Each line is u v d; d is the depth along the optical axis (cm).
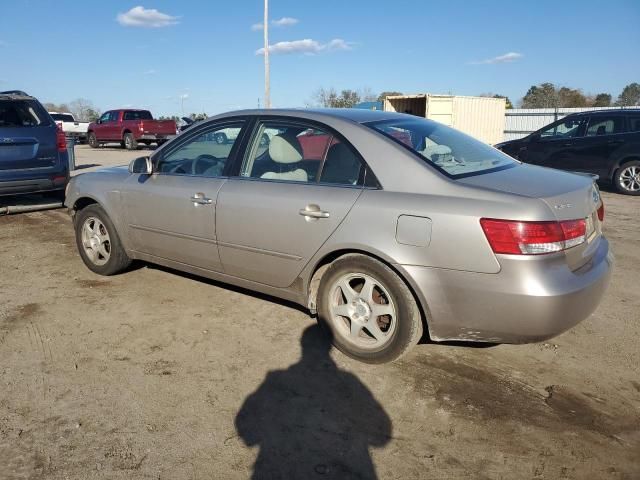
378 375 328
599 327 399
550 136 1157
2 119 737
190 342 371
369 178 328
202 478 241
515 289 280
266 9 2139
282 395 307
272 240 364
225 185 391
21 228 719
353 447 263
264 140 386
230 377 326
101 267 502
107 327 395
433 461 253
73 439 266
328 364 342
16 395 304
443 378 325
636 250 620
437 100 2045
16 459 251
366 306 334
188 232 416
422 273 302
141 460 252
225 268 404
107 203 477
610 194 1066
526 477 243
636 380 325
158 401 300
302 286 361
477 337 305
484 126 2147
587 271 305
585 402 301
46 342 370
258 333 385
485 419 285
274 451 259
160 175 442
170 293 462
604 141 1062
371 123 356
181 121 3069
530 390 313
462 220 289
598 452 259
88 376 325
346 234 326
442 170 317
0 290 471
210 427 277
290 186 358
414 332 319
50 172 768
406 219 305
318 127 360
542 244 279
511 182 311
